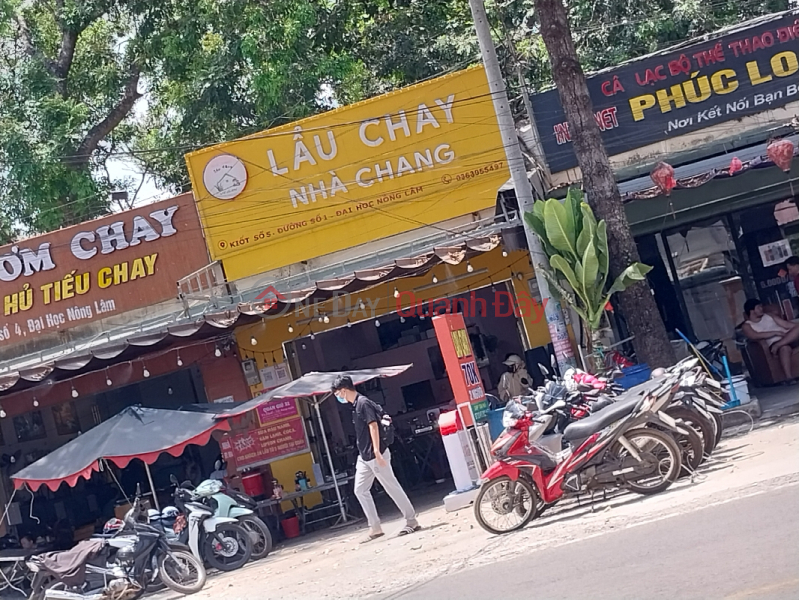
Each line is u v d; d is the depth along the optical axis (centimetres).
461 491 1180
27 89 2206
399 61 2238
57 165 2130
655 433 887
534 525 916
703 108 1534
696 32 2080
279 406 1566
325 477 1520
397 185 1568
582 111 1309
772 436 1056
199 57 2166
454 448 1185
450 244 1354
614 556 687
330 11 2234
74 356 1369
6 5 2241
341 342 1836
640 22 2073
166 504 1736
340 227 1581
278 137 1595
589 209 1206
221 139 2214
